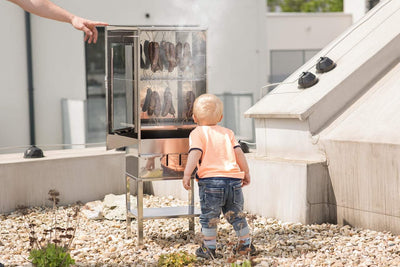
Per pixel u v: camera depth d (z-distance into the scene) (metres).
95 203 6.58
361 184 4.85
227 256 4.16
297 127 5.46
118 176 7.04
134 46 4.59
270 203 5.45
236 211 4.15
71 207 6.42
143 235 5.02
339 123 5.29
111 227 5.45
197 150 4.16
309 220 5.08
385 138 4.68
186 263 4.02
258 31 14.30
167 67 4.70
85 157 6.72
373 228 4.78
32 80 12.50
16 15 12.20
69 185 6.60
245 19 14.20
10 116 12.22
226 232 4.95
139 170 4.54
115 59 4.41
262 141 5.97
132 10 13.23
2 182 6.09
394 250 4.16
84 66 13.09
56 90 12.80
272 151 5.83
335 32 24.62
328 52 6.45
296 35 24.58
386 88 5.38
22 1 4.02
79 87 13.06
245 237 4.14
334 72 5.83
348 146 4.93
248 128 11.55
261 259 4.06
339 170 5.04
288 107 5.61
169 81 4.72
